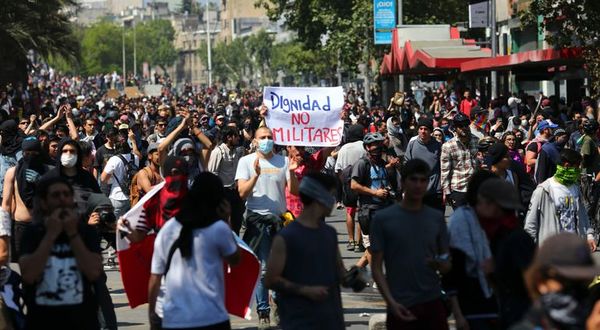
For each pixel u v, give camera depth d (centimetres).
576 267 598
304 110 1588
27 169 1317
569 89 4012
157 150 1527
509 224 920
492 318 941
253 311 1480
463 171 1697
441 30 4806
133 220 1096
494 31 4006
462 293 942
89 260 898
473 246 935
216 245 917
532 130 2780
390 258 949
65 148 1207
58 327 904
